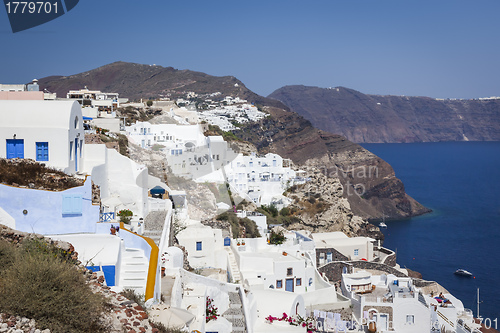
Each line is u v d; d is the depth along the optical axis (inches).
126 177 1418.6
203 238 1718.8
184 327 799.7
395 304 1984.5
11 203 944.9
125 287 865.5
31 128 1128.8
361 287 2202.3
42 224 959.0
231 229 2090.3
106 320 654.5
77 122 1235.9
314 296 1983.3
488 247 5674.2
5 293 600.4
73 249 826.8
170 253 1205.1
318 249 2970.0
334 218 4399.6
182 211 1697.8
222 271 1626.5
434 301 2284.7
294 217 4156.0
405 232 6673.2
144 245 1018.7
